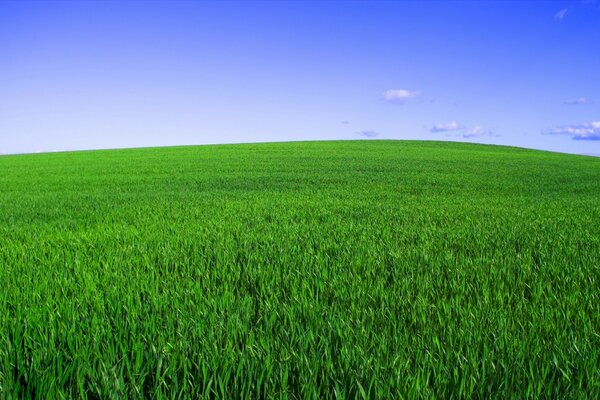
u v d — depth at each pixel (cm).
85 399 256
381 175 2247
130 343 318
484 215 1009
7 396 261
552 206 1204
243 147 4525
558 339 318
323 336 317
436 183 1958
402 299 412
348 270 516
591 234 759
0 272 520
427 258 560
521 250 625
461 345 302
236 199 1341
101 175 2316
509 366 277
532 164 3109
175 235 745
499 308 387
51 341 313
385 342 308
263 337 318
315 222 879
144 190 1684
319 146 4691
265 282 465
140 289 443
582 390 261
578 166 3055
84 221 959
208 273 504
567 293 438
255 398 261
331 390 265
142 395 258
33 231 846
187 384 271
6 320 356
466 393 257
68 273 510
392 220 926
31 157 4066
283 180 2017
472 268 524
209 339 309
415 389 248
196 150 4203
